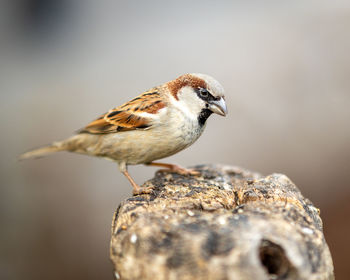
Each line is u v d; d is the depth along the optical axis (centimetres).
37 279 1059
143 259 435
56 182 1230
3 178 1239
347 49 1452
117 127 717
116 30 2089
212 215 483
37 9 2292
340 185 1161
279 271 421
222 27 1814
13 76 1862
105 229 1107
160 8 2173
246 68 1493
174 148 714
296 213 488
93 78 1692
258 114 1328
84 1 2338
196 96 695
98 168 1257
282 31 1631
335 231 1064
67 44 2091
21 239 1115
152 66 1664
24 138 1427
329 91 1349
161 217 480
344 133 1242
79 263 1083
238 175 741
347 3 1691
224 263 404
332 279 457
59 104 1574
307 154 1228
